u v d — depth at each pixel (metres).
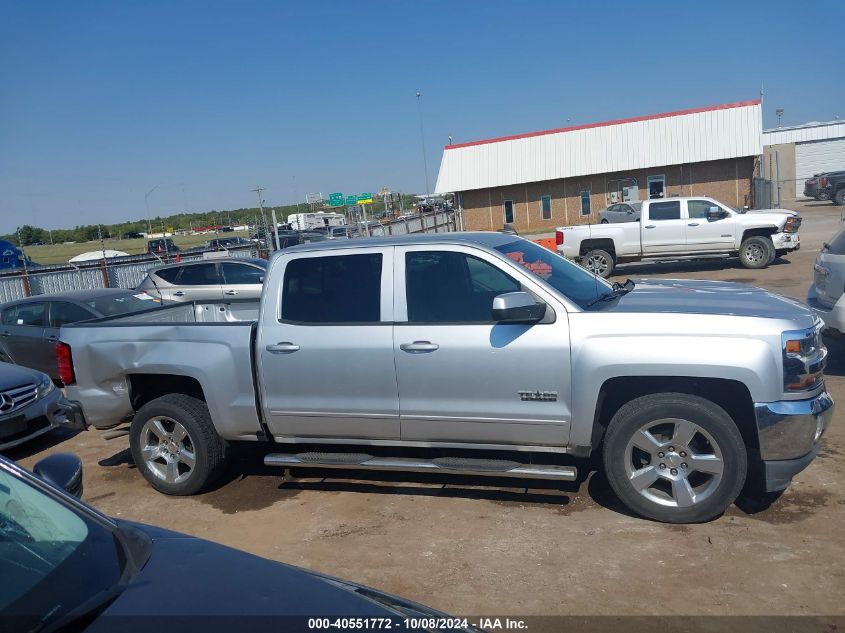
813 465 5.50
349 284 5.24
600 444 5.96
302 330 5.25
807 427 4.42
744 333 4.44
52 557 2.50
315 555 4.58
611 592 3.90
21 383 7.52
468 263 5.03
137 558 2.57
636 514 4.79
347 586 2.55
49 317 10.84
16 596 2.32
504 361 4.78
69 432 8.35
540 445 4.89
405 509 5.19
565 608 3.77
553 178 39.94
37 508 2.71
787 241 17.44
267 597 2.34
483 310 4.93
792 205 39.00
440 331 4.92
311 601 2.33
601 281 5.55
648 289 5.51
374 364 5.06
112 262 27.45
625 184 39.41
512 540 4.59
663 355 4.48
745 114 36.22
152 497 5.84
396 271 5.13
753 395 4.41
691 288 5.50
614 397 4.96
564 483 5.42
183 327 5.63
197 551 2.64
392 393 5.06
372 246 5.25
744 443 4.74
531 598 3.89
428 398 4.98
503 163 41.28
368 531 4.88
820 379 4.59
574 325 4.68
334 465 5.22
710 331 4.48
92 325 5.98
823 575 3.94
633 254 18.44
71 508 2.77
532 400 4.77
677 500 4.61
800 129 46.31
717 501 4.54
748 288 5.53
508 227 8.51
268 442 5.84
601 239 18.52
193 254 28.25
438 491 5.46
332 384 5.19
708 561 4.16
